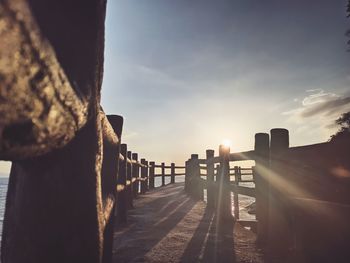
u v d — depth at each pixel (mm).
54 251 1122
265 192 4152
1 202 18094
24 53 566
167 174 18500
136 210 7152
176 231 4770
